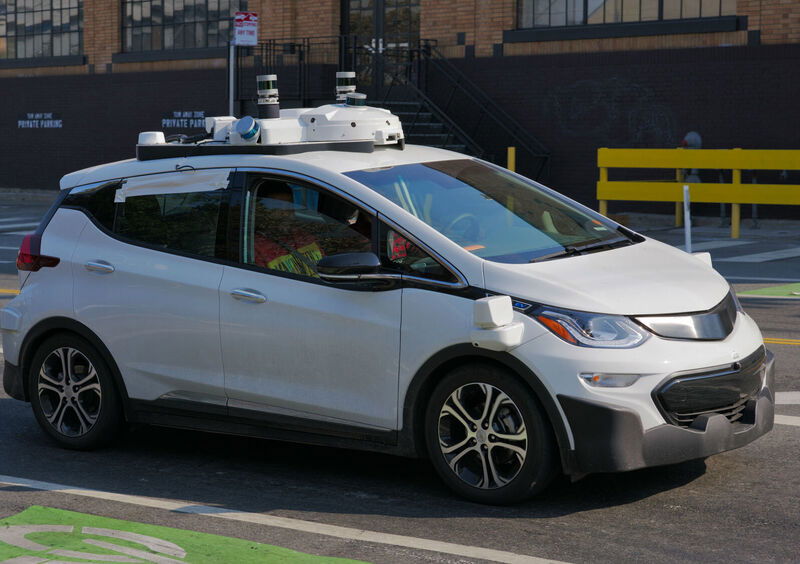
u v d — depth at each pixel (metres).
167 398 8.09
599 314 6.68
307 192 7.64
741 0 24.61
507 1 27.83
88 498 7.33
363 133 8.30
